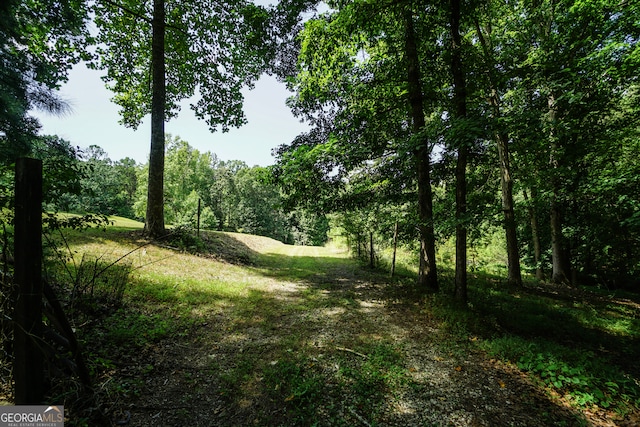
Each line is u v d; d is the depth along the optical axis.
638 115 8.71
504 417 3.29
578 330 6.59
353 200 10.15
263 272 11.99
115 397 3.16
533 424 3.19
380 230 13.29
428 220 7.96
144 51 13.81
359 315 6.77
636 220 6.43
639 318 8.48
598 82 7.64
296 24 11.01
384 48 9.46
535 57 8.29
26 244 2.28
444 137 6.25
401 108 9.27
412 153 8.74
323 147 7.93
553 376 4.05
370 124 8.97
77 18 5.10
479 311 6.82
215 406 3.35
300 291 9.05
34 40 8.80
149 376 3.72
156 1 11.23
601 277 15.19
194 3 12.41
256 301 7.48
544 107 8.76
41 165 2.38
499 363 4.59
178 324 5.36
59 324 2.82
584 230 12.88
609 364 4.80
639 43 6.93
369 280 11.10
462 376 4.17
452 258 16.38
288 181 8.64
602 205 10.90
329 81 9.24
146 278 7.09
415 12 7.72
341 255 21.55
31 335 2.30
